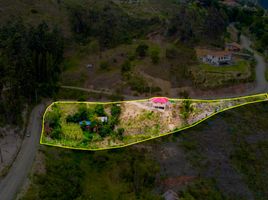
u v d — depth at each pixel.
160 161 63.53
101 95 82.38
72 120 72.00
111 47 107.81
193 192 56.44
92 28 115.69
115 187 56.72
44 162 57.62
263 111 81.62
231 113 79.38
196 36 118.00
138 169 59.62
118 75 90.06
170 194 54.34
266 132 74.31
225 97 86.19
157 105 78.50
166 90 85.19
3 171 53.44
